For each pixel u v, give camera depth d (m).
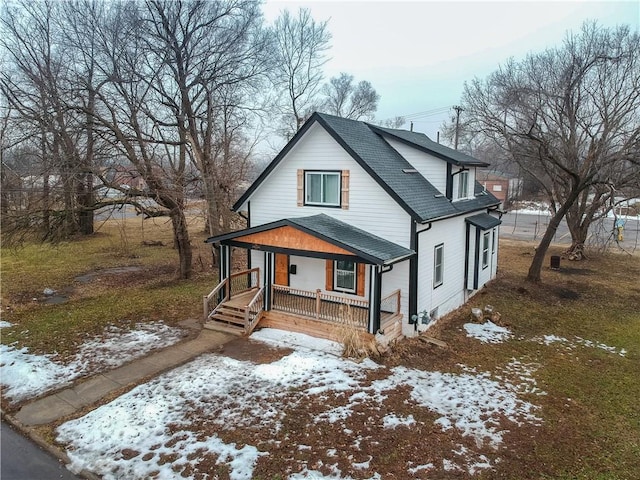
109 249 27.70
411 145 15.73
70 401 9.27
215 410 8.89
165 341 12.59
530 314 15.96
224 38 20.89
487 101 26.64
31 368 10.69
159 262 24.11
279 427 8.33
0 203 16.84
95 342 12.48
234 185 22.28
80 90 16.75
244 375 10.43
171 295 17.44
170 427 8.30
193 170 21.92
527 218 44.25
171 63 19.86
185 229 20.11
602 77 19.70
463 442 8.00
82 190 18.34
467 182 17.19
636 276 21.84
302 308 13.64
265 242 13.27
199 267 22.80
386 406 9.16
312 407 9.04
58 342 12.45
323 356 11.52
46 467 7.29
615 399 9.86
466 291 17.36
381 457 7.50
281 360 11.23
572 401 9.70
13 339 12.65
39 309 15.62
